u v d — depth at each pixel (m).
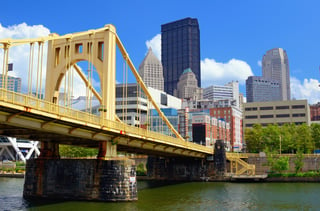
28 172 57.22
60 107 39.66
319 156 101.44
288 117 166.62
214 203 54.34
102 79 54.12
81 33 52.66
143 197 59.47
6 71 36.22
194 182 94.19
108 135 52.81
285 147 123.62
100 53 56.03
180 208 49.03
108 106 53.34
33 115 36.84
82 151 112.62
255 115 170.88
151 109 171.88
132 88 171.50
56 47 57.38
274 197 61.44
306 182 90.25
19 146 151.25
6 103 32.59
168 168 102.69
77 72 60.03
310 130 128.88
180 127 171.00
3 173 110.81
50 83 56.41
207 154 98.81
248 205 52.75
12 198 55.22
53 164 55.19
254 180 94.25
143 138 58.25
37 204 49.03
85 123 43.75
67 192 53.28
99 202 50.16
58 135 50.50
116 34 57.31
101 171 51.72
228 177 96.31
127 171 51.66
